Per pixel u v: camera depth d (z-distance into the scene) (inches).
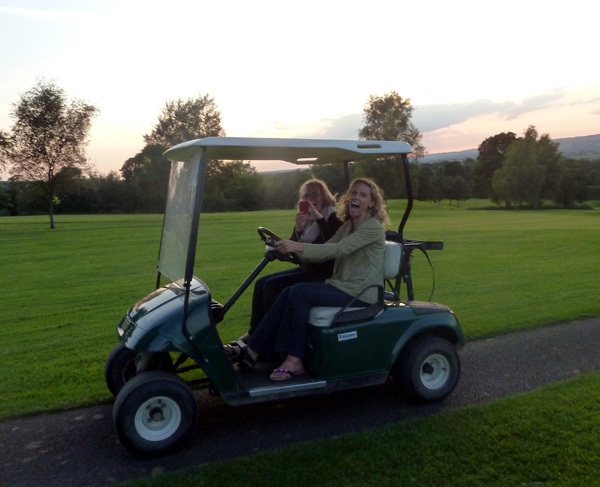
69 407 148.7
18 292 336.2
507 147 2871.6
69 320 253.4
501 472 108.3
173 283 145.7
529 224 873.5
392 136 1924.2
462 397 150.1
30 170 975.0
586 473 106.6
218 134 1925.4
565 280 316.2
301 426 135.5
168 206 151.9
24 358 193.5
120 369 148.3
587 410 135.0
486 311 241.8
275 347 135.4
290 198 1823.3
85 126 1012.5
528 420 130.4
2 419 141.8
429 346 144.3
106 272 415.8
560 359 177.8
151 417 121.3
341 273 143.7
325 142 134.3
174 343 120.5
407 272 153.0
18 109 979.3
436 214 1334.9
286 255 140.7
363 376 138.1
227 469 112.7
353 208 143.2
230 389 125.0
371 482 106.1
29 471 116.3
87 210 1956.2
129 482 109.1
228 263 432.8
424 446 119.8
